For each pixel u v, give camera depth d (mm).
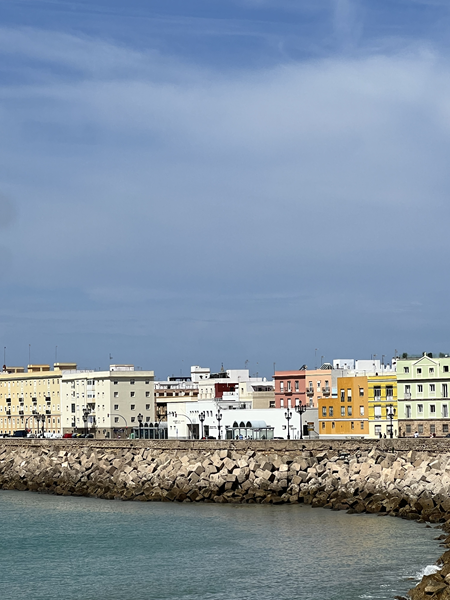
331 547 106125
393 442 148500
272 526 121562
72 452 188125
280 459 151250
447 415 183500
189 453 166125
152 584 94750
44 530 128125
